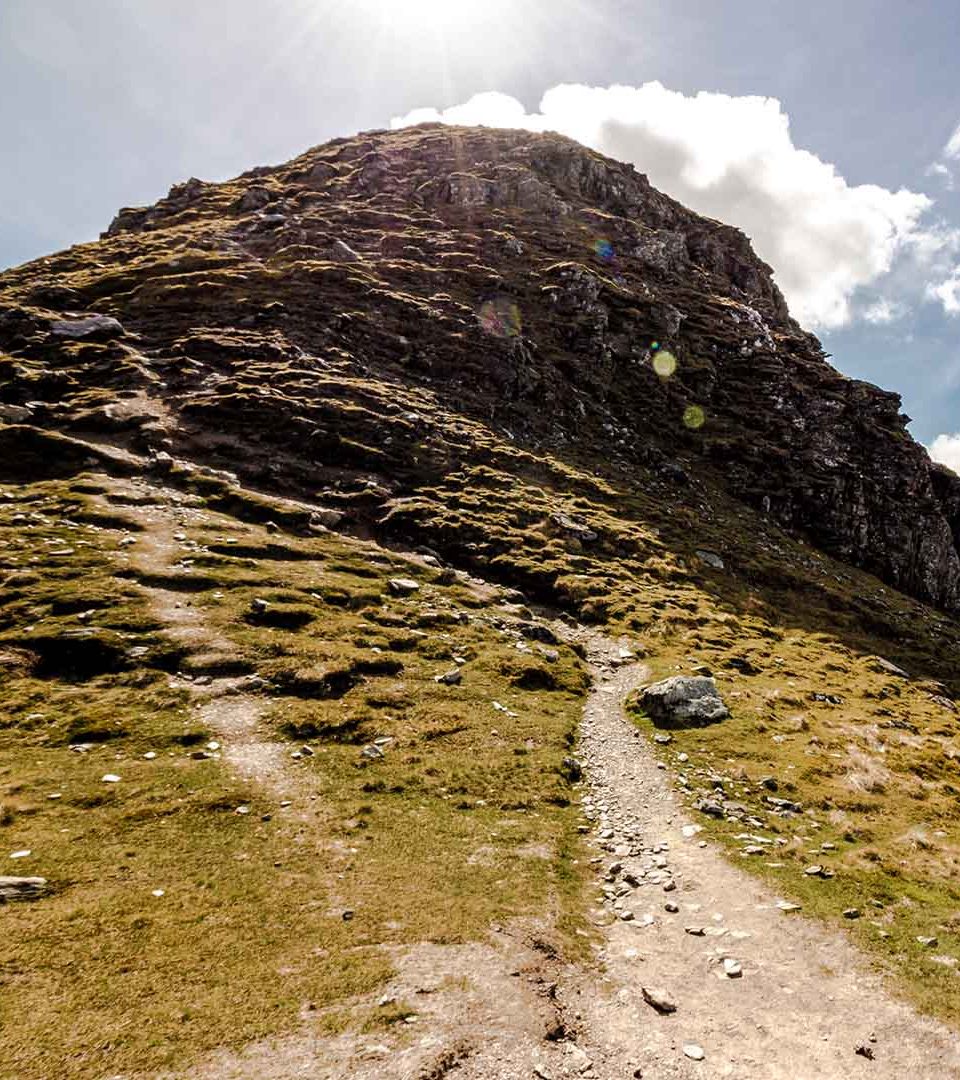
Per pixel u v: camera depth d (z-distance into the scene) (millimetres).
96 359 72000
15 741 23719
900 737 33438
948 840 22203
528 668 35281
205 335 78250
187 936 13680
